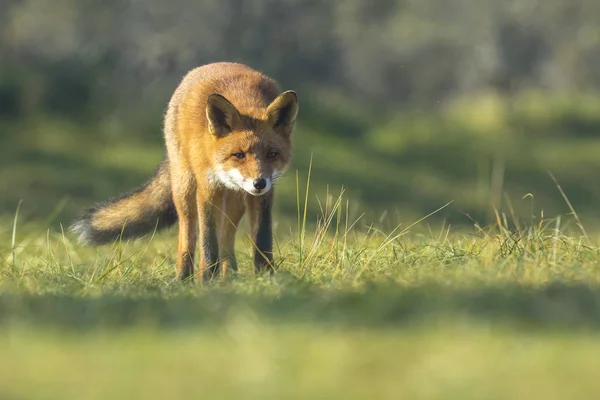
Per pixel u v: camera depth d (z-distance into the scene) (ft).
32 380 15.23
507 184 125.18
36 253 45.83
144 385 14.69
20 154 110.52
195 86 39.11
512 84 231.50
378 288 25.03
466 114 183.52
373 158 131.75
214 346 17.78
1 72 134.10
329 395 13.84
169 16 167.53
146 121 127.54
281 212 93.86
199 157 37.17
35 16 169.58
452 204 108.47
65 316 21.99
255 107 37.68
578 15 233.55
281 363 15.90
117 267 36.81
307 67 185.26
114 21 169.89
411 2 236.84
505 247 35.01
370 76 229.25
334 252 35.76
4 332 20.06
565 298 22.08
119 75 154.51
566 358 15.99
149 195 42.83
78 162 110.63
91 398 13.98
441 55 236.02
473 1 230.68
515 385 14.14
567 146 158.51
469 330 18.49
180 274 37.68
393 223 85.97
